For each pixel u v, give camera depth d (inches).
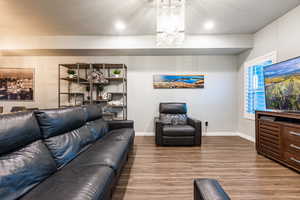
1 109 111.7
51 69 150.5
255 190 59.5
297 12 86.0
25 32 119.5
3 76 147.9
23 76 149.4
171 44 85.9
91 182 37.3
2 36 125.0
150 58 148.9
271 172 73.5
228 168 78.1
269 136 87.9
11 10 88.7
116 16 96.9
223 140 130.0
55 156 49.5
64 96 151.7
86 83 142.8
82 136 67.4
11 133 36.6
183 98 149.4
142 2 81.9
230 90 148.2
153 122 150.7
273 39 103.1
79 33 122.3
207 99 148.9
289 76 77.7
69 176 40.3
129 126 106.0
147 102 150.5
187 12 91.8
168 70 148.7
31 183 36.5
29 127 42.6
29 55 146.6
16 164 35.4
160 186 62.5
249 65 128.4
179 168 78.3
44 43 125.8
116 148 62.9
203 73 148.5
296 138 71.5
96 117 94.3
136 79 150.0
